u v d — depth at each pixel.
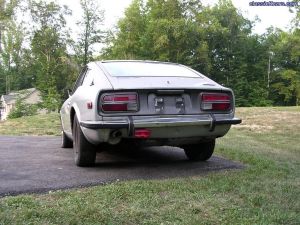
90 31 47.19
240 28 55.97
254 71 55.03
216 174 4.96
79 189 4.30
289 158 6.43
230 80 53.91
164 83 5.13
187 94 5.15
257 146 8.04
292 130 11.37
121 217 3.39
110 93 4.85
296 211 3.57
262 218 3.36
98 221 3.29
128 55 48.75
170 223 3.27
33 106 44.62
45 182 4.64
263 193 4.10
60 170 5.37
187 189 4.22
